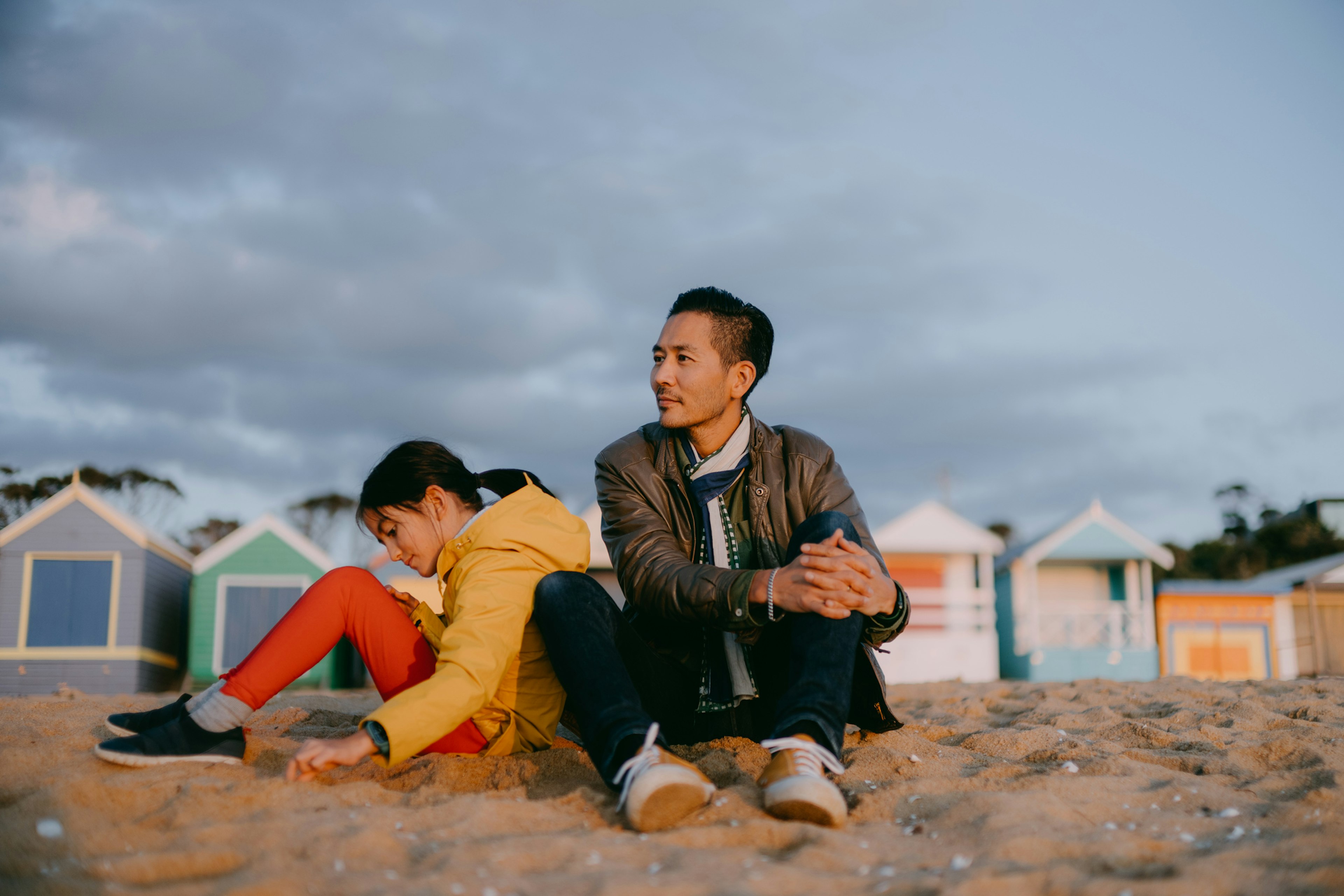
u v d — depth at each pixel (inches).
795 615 95.1
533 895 65.3
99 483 1382.9
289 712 147.4
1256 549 1499.8
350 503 1630.2
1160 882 66.4
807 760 84.2
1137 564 762.8
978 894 64.8
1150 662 737.0
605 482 113.4
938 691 225.3
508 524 98.7
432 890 65.4
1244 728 132.7
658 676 102.8
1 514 1283.2
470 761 102.6
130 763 94.9
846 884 68.0
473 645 92.1
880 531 740.7
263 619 677.9
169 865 71.4
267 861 72.5
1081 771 102.3
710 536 111.2
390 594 106.3
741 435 114.1
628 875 67.9
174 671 714.2
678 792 79.4
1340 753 109.5
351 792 89.4
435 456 106.3
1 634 628.7
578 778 97.9
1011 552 827.4
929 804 88.0
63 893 66.4
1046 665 737.0
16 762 99.0
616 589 685.9
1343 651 797.9
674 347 110.6
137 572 645.9
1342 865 70.1
